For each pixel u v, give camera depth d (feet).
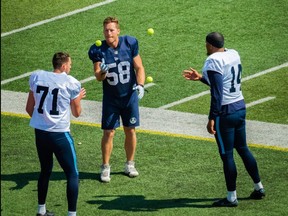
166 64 182.60
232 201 126.52
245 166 127.95
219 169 138.92
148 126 155.22
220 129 124.88
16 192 132.77
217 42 124.36
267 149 145.48
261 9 202.59
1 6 212.43
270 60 182.70
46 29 200.34
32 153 145.89
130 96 135.54
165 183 134.82
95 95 169.89
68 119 121.90
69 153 121.29
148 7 205.77
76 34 197.16
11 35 198.80
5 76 180.34
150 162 141.69
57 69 122.62
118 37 135.13
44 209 124.16
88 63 184.44
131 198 130.41
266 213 124.88
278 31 194.08
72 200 121.19
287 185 132.98
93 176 137.69
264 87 171.42
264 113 160.56
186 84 173.68
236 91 124.88
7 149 147.43
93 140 150.61
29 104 122.62
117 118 135.54
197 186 133.69
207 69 123.03
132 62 135.44
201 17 200.44
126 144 137.18
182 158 142.82
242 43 189.98
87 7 208.33
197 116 159.74
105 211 126.52
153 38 193.16
